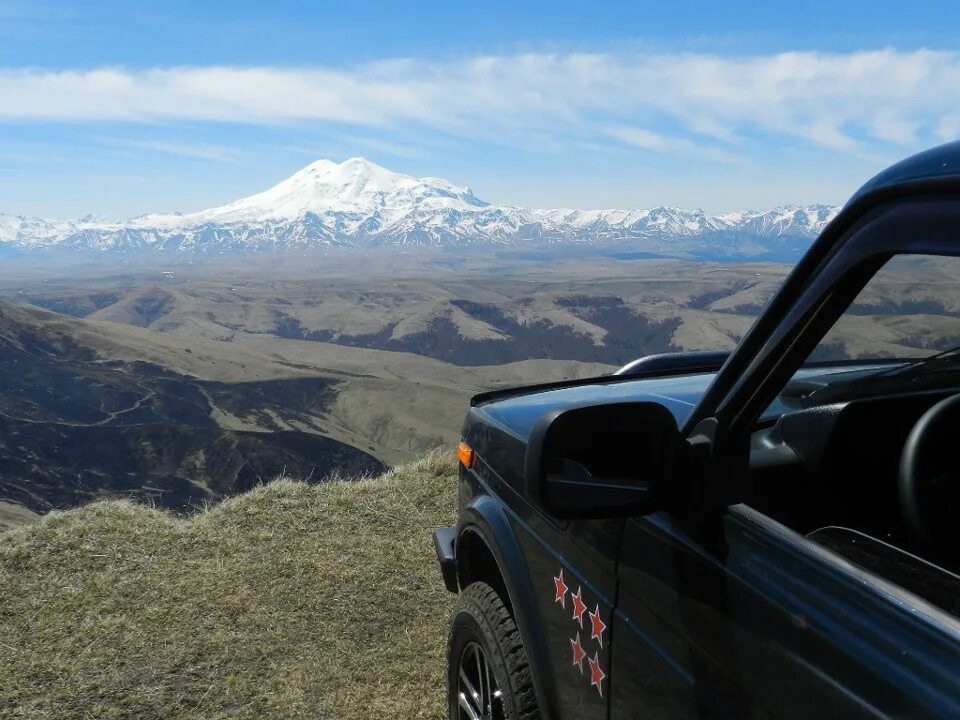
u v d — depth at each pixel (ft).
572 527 9.02
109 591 20.56
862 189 5.35
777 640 5.85
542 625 9.77
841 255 5.51
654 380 11.59
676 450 7.23
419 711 15.75
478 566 12.60
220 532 24.17
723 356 12.84
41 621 19.17
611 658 8.27
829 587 5.63
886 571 5.52
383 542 23.40
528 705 10.18
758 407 6.73
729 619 6.43
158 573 21.52
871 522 7.30
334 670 17.15
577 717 9.12
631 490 7.33
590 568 8.63
